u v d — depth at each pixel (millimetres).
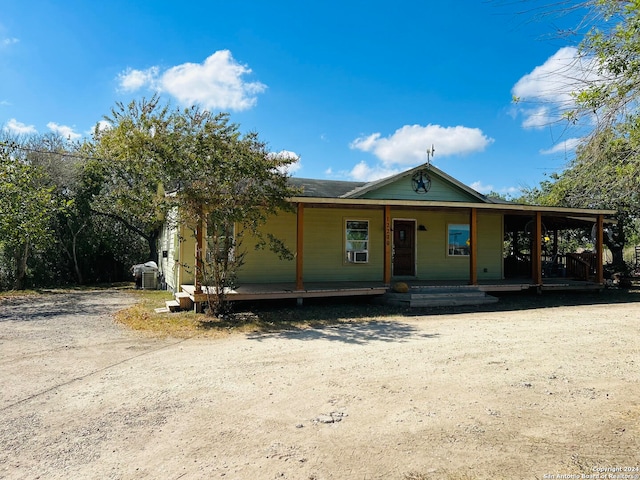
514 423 3816
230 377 5199
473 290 12656
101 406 4270
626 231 21609
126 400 4434
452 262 14930
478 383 4930
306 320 9336
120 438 3559
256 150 9078
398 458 3193
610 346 6781
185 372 5430
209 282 10117
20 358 6156
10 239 13602
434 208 12906
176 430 3707
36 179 16859
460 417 3951
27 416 4023
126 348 6785
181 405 4289
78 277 19828
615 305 11984
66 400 4438
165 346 6926
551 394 4566
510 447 3363
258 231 12664
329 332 8062
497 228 15469
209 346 6914
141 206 10898
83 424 3840
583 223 16875
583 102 3990
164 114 14102
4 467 3094
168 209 9109
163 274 18047
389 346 6828
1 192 12336
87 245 20062
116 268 21969
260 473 2990
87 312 10703
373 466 3078
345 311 10609
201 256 9922
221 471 3025
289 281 13031
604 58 3721
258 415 4023
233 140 8891
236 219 8867
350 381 5020
